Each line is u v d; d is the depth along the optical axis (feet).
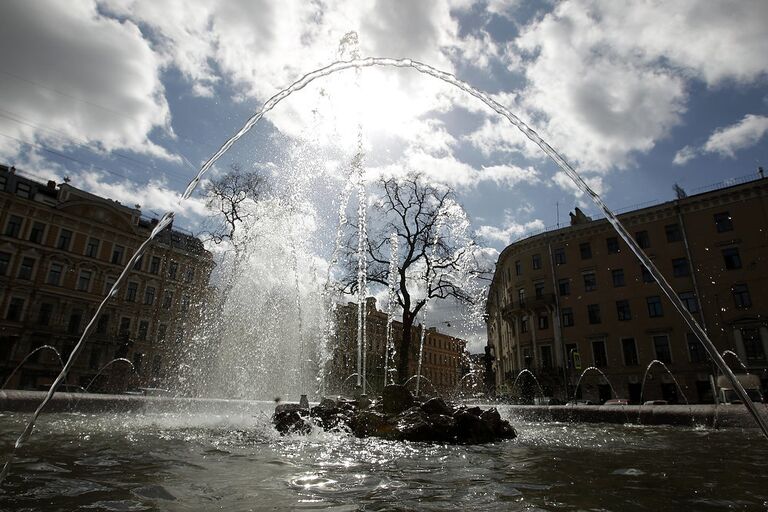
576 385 116.98
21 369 107.55
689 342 104.01
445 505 7.38
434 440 17.38
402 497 7.92
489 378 111.34
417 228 82.28
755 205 100.42
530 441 18.48
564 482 9.43
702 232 106.01
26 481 8.32
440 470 10.85
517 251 136.87
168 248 134.41
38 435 14.93
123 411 24.93
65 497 7.27
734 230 102.17
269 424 21.27
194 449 13.32
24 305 110.83
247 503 7.25
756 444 17.24
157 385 124.36
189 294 134.92
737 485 9.12
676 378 104.06
